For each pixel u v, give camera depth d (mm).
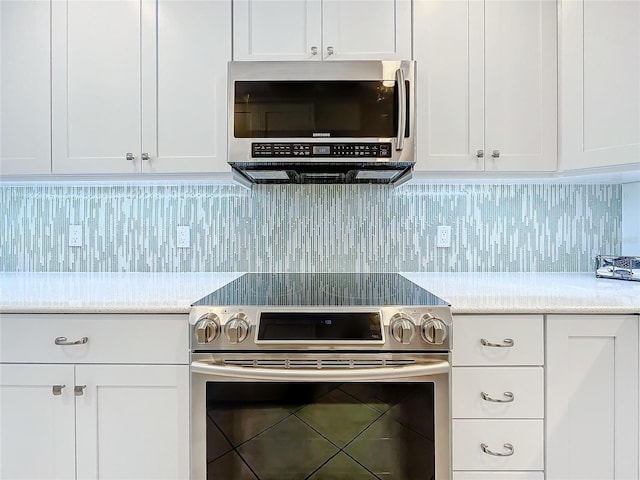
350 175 1658
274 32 1438
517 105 1445
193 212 1771
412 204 1753
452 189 1754
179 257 1775
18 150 1475
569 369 1131
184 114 1456
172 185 1743
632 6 1295
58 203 1781
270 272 1766
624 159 1306
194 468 1075
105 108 1462
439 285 1427
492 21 1446
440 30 1438
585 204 1739
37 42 1465
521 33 1444
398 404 1066
